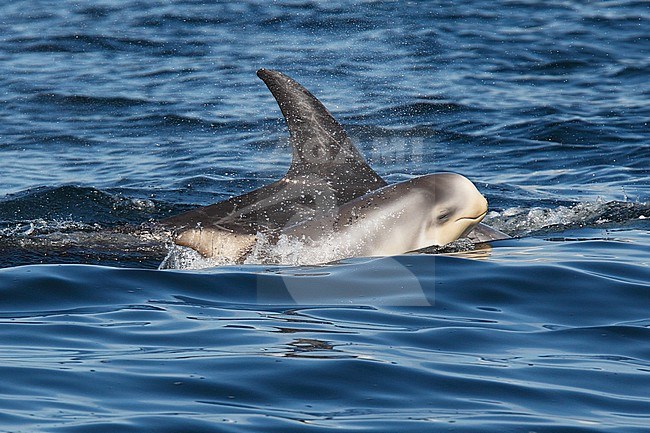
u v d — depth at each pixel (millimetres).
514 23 85188
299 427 20062
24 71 76125
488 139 59406
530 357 24359
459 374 23125
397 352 24422
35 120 65750
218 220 35562
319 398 21656
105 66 77312
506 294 29234
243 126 63594
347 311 27688
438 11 88500
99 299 28500
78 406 20922
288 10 90125
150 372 22844
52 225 41906
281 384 22281
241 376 22672
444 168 54781
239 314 27344
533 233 38188
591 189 49781
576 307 28234
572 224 40125
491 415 20875
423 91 69000
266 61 77188
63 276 30078
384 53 78438
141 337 25312
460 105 65812
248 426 20062
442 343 25250
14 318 26781
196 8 91875
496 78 72312
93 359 23672
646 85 70250
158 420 20234
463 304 28422
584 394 22109
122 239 36719
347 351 24328
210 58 78500
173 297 28828
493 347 25047
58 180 53719
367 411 21000
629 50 78125
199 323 26500
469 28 84000
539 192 49281
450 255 33031
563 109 64750
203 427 19969
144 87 72000
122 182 52688
